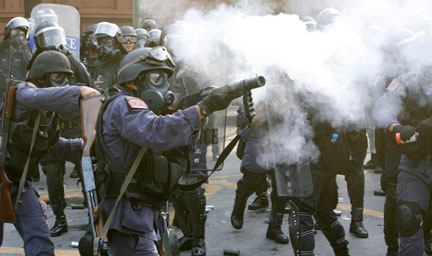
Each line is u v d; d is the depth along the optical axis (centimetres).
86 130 250
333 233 387
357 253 436
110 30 645
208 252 447
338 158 360
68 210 595
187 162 267
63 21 818
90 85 539
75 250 452
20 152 295
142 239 241
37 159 306
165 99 247
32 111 290
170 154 264
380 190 644
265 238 485
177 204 441
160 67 245
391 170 387
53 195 492
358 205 482
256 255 438
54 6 823
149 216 245
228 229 515
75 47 809
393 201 391
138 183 241
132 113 233
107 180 240
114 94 257
